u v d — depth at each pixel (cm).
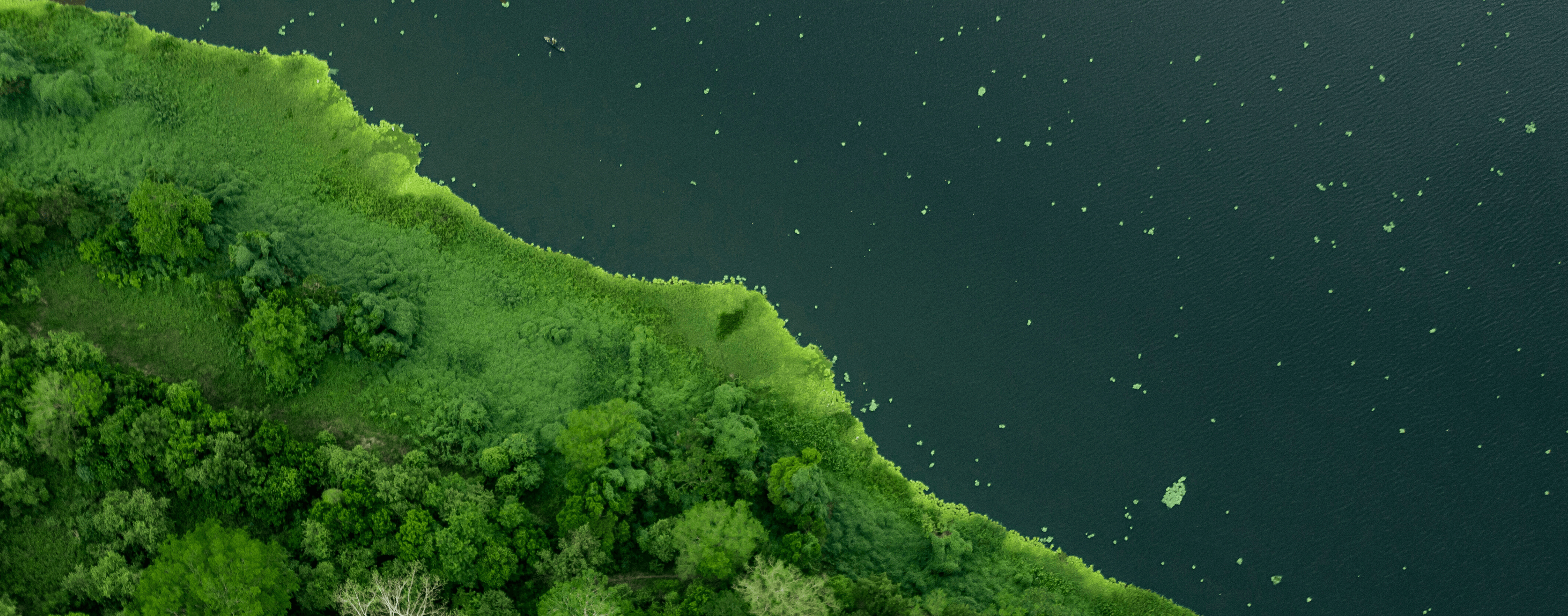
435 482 8050
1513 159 10369
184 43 9494
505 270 9325
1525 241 10150
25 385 7544
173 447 7525
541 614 7369
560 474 8506
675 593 7725
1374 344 9994
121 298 8406
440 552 7556
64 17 9325
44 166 8725
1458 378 9881
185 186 8875
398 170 9538
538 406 8831
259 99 9488
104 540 7388
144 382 7850
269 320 8181
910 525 9138
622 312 9362
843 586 8119
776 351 9525
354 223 9194
